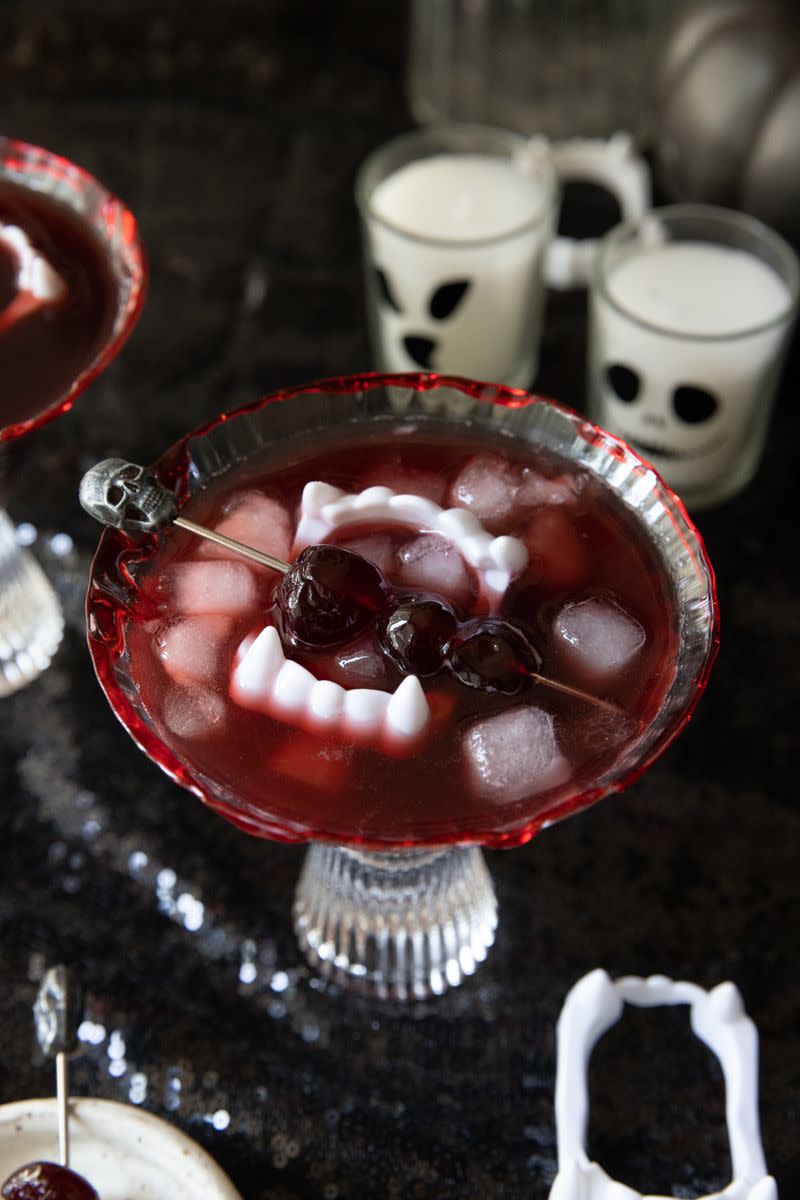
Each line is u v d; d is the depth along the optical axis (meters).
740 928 0.48
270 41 0.71
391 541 0.43
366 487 0.44
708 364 0.53
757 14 0.60
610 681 0.41
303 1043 0.47
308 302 0.62
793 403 0.60
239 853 0.50
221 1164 0.45
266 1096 0.46
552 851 0.50
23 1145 0.44
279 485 0.44
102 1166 0.43
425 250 0.55
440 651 0.40
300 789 0.40
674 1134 0.45
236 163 0.67
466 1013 0.47
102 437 0.58
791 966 0.48
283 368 0.60
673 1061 0.46
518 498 0.44
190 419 0.58
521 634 0.41
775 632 0.54
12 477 0.53
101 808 0.50
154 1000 0.47
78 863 0.49
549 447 0.45
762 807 0.50
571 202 0.66
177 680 0.41
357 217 0.65
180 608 0.42
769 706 0.52
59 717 0.52
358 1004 0.47
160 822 0.50
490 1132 0.45
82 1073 0.46
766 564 0.55
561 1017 0.46
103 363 0.46
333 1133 0.45
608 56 0.68
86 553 0.56
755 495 0.57
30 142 0.67
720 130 0.59
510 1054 0.46
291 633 0.41
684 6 0.63
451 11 0.67
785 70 0.58
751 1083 0.45
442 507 0.44
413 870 0.46
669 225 0.57
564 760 0.40
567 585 0.42
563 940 0.48
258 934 0.48
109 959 0.48
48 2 0.71
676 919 0.48
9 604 0.53
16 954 0.48
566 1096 0.45
